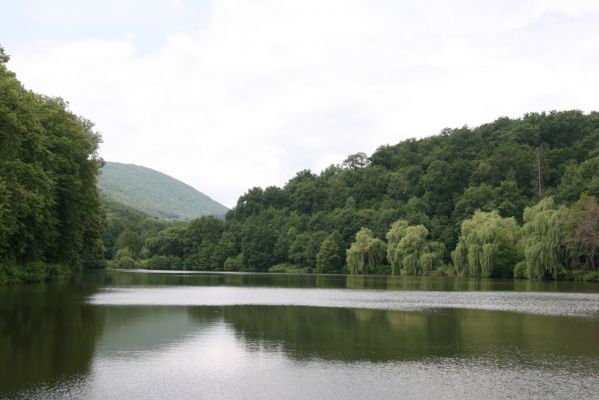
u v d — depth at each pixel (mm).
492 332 28250
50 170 52969
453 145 173750
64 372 17766
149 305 39125
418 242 112625
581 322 32500
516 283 81750
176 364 19484
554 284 79000
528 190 141500
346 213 151500
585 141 155125
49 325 26891
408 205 143375
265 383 17125
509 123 191750
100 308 35781
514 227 104125
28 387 15945
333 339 25438
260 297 49719
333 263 138125
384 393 16188
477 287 70875
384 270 123125
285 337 25797
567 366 20047
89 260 139750
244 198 193250
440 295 54875
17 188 43469
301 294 55062
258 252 154625
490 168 143750
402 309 39500
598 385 17344
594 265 89312
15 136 43000
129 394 15562
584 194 100688
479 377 18250
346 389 16562
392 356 21594
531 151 155750
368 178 176375
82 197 61031
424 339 25781
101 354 20688
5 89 43375
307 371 18828
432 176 149625
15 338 23156
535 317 35031
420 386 17016
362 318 33469
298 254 147125
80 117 79188
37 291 46281
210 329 27859
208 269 161875
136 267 159375
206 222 172750
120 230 181000
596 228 86625
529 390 16703
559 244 87250
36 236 56906
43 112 58031
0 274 50500
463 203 131750
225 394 15828
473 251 99250
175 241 168625
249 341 24484
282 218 169125
